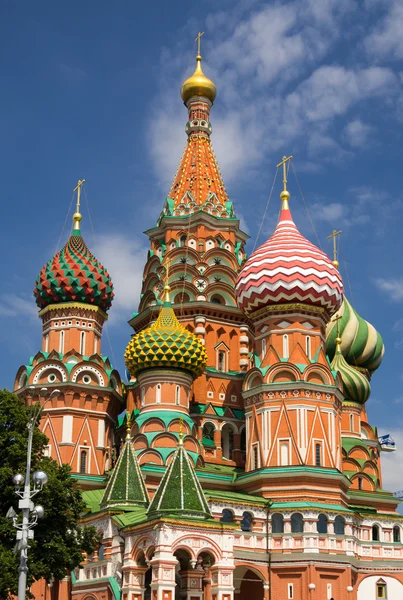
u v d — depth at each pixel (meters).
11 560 49.81
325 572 69.12
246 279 79.44
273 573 69.31
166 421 74.19
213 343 84.19
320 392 75.56
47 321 81.25
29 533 43.97
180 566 59.81
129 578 58.31
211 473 75.25
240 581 71.56
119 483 66.12
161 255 88.94
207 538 58.06
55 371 77.56
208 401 81.69
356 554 73.25
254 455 75.62
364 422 91.56
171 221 88.94
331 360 91.50
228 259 87.94
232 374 83.50
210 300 85.44
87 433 76.38
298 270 77.50
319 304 78.38
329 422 75.31
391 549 76.44
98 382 78.38
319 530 70.62
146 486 70.06
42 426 75.75
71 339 79.75
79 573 65.38
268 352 77.38
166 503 58.84
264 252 79.50
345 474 81.31
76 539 57.22
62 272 80.62
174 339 76.19
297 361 76.31
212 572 58.22
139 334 77.69
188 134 96.25
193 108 96.69
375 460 91.38
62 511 54.78
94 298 81.38
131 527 59.31
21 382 78.94
